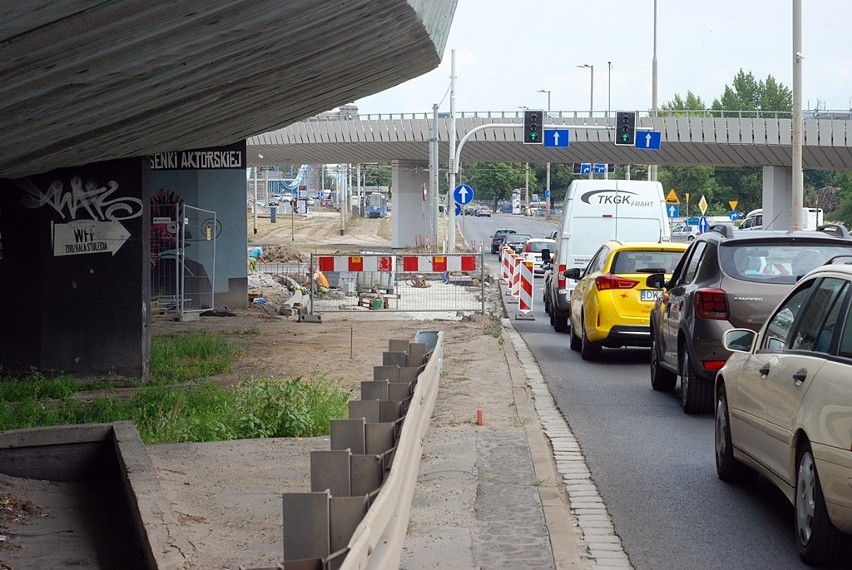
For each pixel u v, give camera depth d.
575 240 24.56
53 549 7.12
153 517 6.88
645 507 8.40
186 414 11.59
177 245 24.80
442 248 65.69
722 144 58.03
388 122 69.75
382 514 5.27
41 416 11.41
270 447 10.17
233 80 11.73
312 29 10.32
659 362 14.48
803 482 6.92
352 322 24.97
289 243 83.69
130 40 8.09
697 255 13.27
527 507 7.99
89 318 15.00
